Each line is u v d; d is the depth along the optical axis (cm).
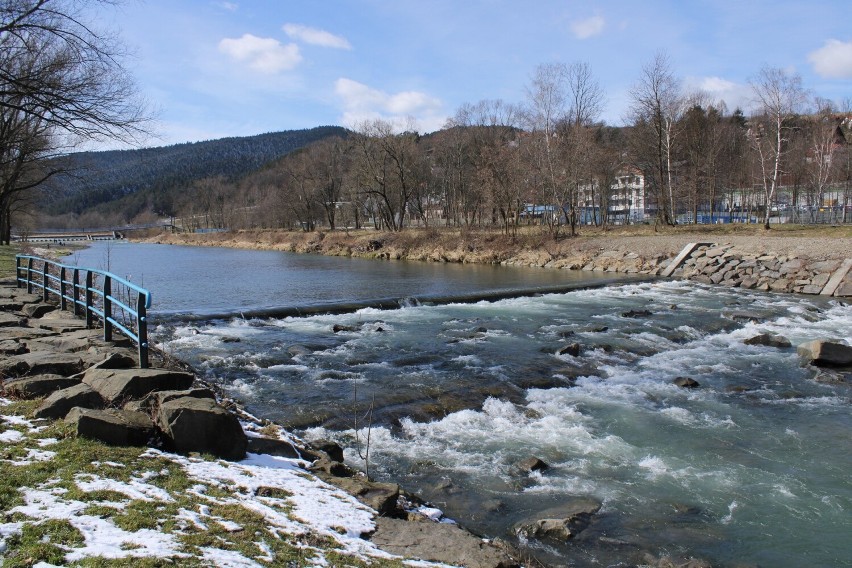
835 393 1260
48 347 1013
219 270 4091
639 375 1378
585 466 880
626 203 7425
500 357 1498
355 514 574
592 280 3238
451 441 961
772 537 700
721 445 969
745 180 5969
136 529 435
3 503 447
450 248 5072
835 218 5266
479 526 698
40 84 1569
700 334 1861
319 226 10688
